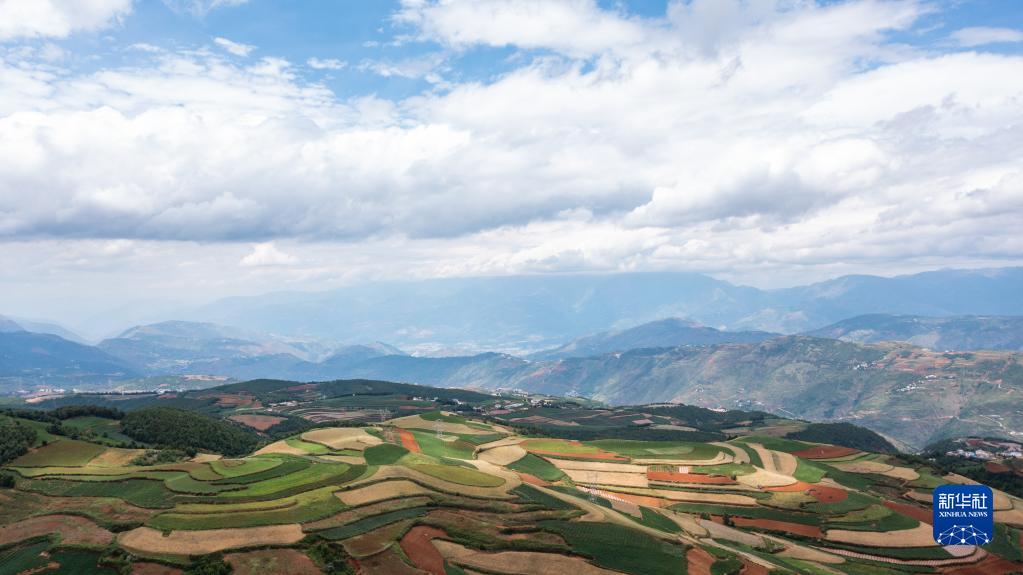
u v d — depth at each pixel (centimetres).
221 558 11375
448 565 11900
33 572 11062
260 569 11069
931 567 16388
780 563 14725
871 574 15338
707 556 13662
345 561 11550
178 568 11050
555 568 12019
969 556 17012
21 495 14575
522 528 13812
